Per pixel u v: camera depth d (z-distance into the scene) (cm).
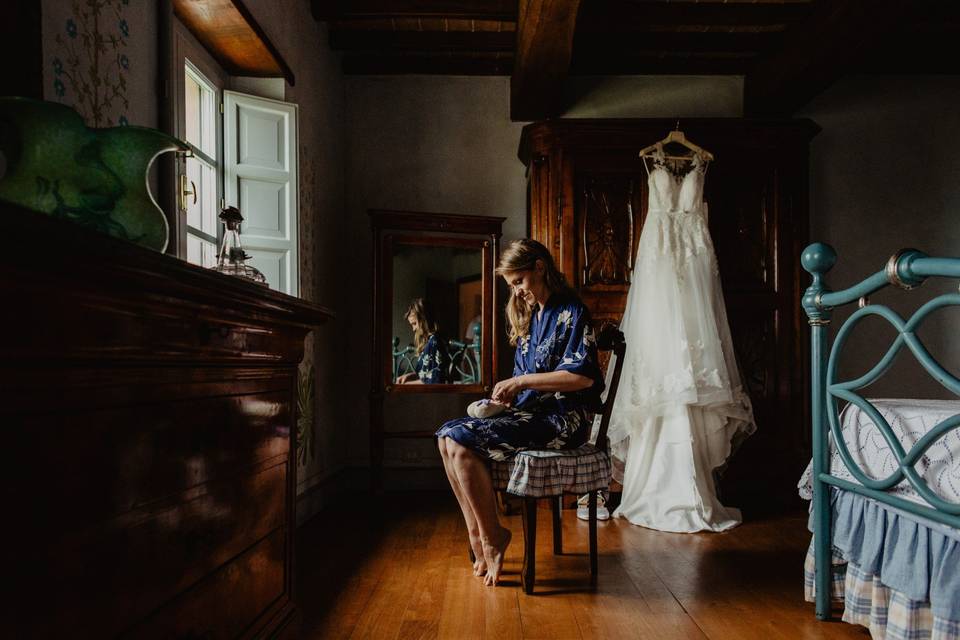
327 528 316
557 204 383
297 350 172
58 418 81
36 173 102
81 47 158
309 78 356
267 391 155
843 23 314
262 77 315
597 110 434
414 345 390
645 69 430
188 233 266
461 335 395
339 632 191
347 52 420
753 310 388
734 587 233
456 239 397
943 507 150
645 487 329
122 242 83
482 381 394
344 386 420
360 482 419
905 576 167
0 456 72
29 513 76
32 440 76
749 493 391
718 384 325
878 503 180
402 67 429
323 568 252
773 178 391
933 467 163
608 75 434
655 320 338
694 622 201
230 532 132
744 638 189
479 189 433
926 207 429
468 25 394
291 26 327
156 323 101
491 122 435
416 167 432
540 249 248
